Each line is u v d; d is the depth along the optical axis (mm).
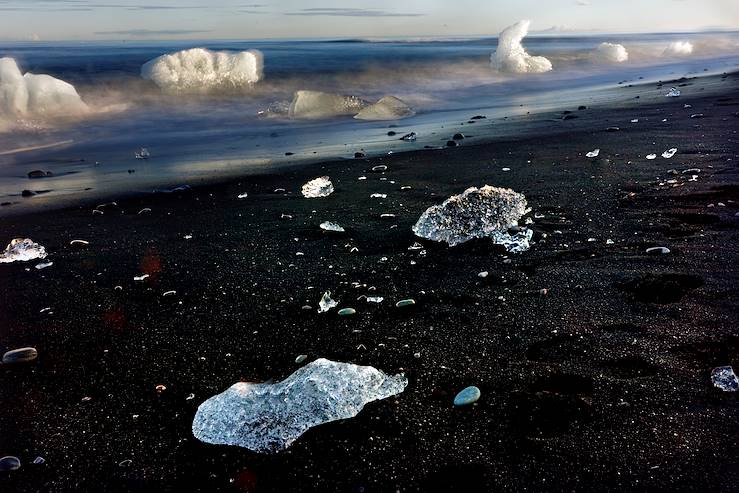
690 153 6551
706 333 2883
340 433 2367
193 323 3389
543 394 2523
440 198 5605
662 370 2629
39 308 3668
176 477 2199
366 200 5684
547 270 3762
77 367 2986
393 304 3465
